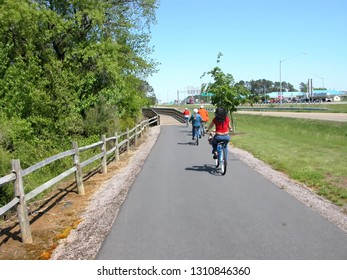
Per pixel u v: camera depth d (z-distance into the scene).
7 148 14.33
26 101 17.91
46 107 18.56
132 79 30.14
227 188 9.14
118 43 27.81
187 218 6.78
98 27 24.92
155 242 5.68
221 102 26.22
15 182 6.09
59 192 9.85
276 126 35.34
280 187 9.20
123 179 10.89
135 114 31.88
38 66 19.42
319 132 27.81
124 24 27.30
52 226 6.95
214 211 7.18
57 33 23.41
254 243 5.54
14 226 7.19
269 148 16.81
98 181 11.05
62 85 19.98
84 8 23.84
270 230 6.08
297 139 21.30
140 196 8.56
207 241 5.65
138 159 15.23
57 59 23.25
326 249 5.30
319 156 13.98
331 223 6.40
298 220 6.57
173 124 44.28
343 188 8.66
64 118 19.19
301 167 11.54
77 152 9.43
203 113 23.39
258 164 12.84
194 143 21.20
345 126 29.84
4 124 14.95
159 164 13.41
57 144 18.70
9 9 20.39
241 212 7.09
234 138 22.08
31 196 6.47
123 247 5.54
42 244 6.10
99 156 11.81
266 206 7.48
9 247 6.02
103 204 8.17
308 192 8.66
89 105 23.12
